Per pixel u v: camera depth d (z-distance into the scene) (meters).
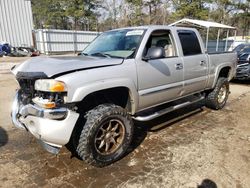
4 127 4.35
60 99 2.61
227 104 6.02
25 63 3.12
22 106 2.93
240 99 6.63
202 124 4.54
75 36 26.94
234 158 3.22
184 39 4.21
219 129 4.29
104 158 2.98
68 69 2.67
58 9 50.38
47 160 3.20
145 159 3.21
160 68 3.58
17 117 3.04
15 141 3.78
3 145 3.63
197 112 5.29
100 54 3.64
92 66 2.86
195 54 4.40
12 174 2.87
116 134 3.11
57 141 2.62
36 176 2.84
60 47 26.02
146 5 37.97
